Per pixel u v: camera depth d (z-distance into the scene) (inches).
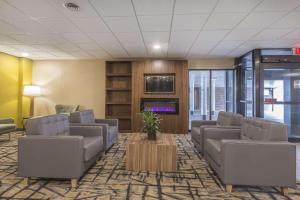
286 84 215.8
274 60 210.5
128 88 262.7
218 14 125.8
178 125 252.5
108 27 148.9
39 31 158.6
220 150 104.9
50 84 277.7
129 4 112.7
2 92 237.0
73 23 141.1
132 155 127.5
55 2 110.7
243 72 251.1
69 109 259.9
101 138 145.6
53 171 104.9
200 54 240.7
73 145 104.3
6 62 241.6
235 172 97.7
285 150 96.3
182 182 110.6
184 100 252.5
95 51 227.5
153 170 126.6
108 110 270.2
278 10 120.2
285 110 215.6
